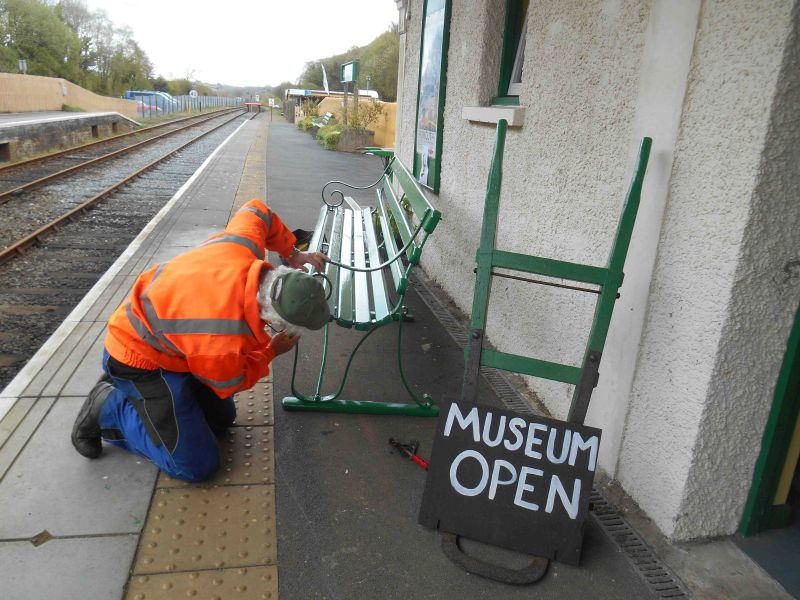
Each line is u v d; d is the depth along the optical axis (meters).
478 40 4.34
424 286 5.58
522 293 3.68
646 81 2.41
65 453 2.75
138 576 2.11
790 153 1.91
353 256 4.28
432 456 2.42
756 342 2.13
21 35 59.47
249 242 2.46
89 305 4.48
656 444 2.43
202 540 2.30
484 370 3.92
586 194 2.91
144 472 2.66
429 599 2.11
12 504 2.40
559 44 3.15
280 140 25.44
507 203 3.88
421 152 6.04
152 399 2.42
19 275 5.96
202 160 17.50
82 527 2.31
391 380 3.70
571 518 2.29
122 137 25.45
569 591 2.18
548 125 3.29
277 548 2.29
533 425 2.36
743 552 2.36
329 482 2.70
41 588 2.02
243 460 2.81
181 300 2.18
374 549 2.32
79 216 8.65
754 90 1.89
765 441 2.29
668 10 2.26
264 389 3.47
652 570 2.28
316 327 2.19
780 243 2.02
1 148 15.43
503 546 2.33
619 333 2.63
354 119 21.41
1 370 4.00
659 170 2.33
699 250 2.15
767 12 1.83
